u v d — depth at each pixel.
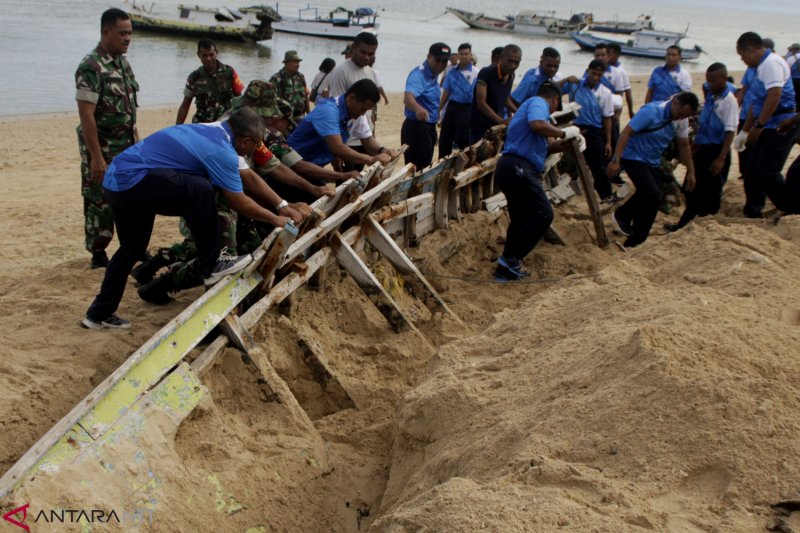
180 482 3.08
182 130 4.09
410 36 43.19
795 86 8.59
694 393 2.84
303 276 4.74
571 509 2.39
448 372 4.01
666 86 10.34
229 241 4.86
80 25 34.50
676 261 5.15
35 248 7.56
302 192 5.56
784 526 2.23
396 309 5.14
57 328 4.58
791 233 5.62
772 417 2.64
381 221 5.87
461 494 2.66
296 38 38.22
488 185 8.36
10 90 19.77
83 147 5.54
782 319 3.82
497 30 50.91
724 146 7.84
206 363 3.80
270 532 3.22
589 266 7.34
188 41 32.78
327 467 3.69
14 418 3.61
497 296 6.61
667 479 2.54
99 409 3.05
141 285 5.15
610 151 9.19
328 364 4.74
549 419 3.07
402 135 8.68
